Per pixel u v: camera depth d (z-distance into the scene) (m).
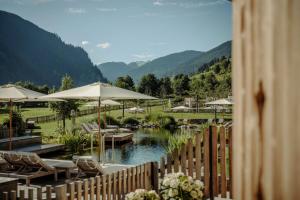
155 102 84.88
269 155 0.52
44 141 23.89
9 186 8.21
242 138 0.56
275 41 0.52
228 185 7.60
